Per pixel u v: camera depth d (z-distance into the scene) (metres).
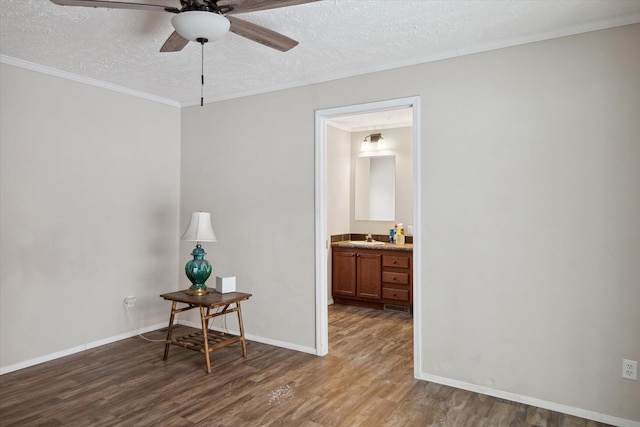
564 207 2.67
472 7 2.38
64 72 3.53
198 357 3.60
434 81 3.10
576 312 2.64
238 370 3.32
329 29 2.66
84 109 3.72
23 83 3.31
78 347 3.71
